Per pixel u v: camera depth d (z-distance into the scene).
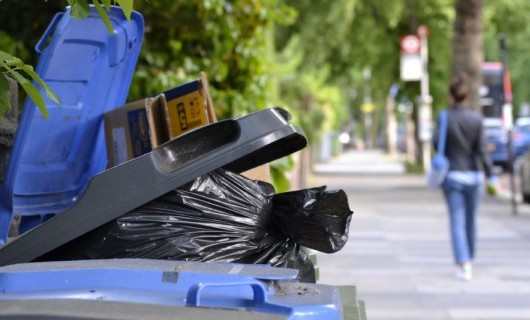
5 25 10.38
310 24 50.78
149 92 11.45
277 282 4.28
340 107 106.25
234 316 3.73
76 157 6.93
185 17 11.96
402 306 14.39
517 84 97.00
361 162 87.19
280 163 9.48
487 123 59.06
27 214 6.57
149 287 4.16
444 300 14.91
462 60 38.62
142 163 4.98
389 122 112.44
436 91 58.88
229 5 12.53
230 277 4.13
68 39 6.20
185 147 5.07
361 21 55.00
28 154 6.45
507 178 54.22
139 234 5.04
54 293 4.10
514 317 13.55
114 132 6.86
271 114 5.10
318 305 4.00
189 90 6.73
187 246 5.07
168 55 12.29
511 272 17.80
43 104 5.09
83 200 4.97
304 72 50.78
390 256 20.30
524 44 59.16
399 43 57.91
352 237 24.05
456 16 38.84
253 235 5.36
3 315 3.71
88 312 3.71
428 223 27.77
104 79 6.80
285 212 5.49
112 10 6.33
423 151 62.31
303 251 5.75
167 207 5.13
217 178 5.36
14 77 5.10
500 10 55.34
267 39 16.36
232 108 12.33
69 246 5.09
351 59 58.09
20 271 4.14
